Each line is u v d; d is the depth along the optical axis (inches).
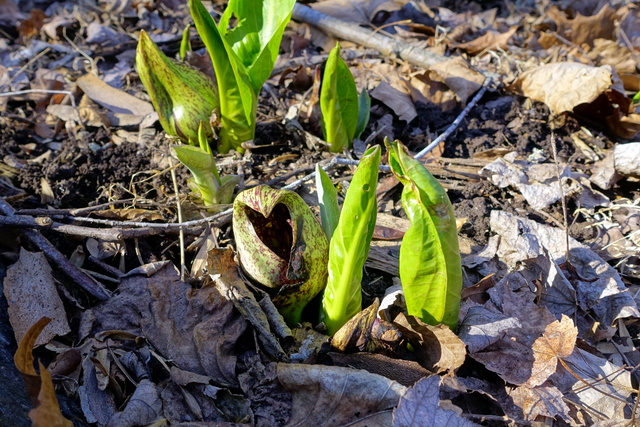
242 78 29.3
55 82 37.8
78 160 32.2
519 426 21.7
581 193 30.5
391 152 20.8
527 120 35.5
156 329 23.8
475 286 25.2
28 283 24.3
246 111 30.6
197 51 41.3
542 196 29.9
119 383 22.5
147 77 29.7
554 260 27.1
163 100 30.7
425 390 20.8
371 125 35.2
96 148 33.2
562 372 23.0
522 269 26.8
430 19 47.9
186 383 22.0
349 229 20.9
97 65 40.4
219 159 31.9
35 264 24.7
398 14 48.1
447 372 22.4
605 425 21.4
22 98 36.8
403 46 40.8
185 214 28.7
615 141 34.8
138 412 21.4
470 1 52.1
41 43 42.4
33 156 33.1
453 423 20.5
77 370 22.8
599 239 28.6
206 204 28.4
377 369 22.3
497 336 22.9
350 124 32.5
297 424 21.4
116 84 37.7
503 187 30.9
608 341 25.0
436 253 21.0
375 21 47.0
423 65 39.8
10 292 24.1
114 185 30.6
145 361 23.0
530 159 32.7
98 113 34.6
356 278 22.3
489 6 51.8
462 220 28.5
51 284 24.4
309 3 48.8
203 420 21.6
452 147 34.0
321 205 23.8
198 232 27.5
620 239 28.2
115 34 43.4
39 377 18.9
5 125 34.8
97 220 26.3
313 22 44.4
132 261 27.0
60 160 32.2
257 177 31.3
